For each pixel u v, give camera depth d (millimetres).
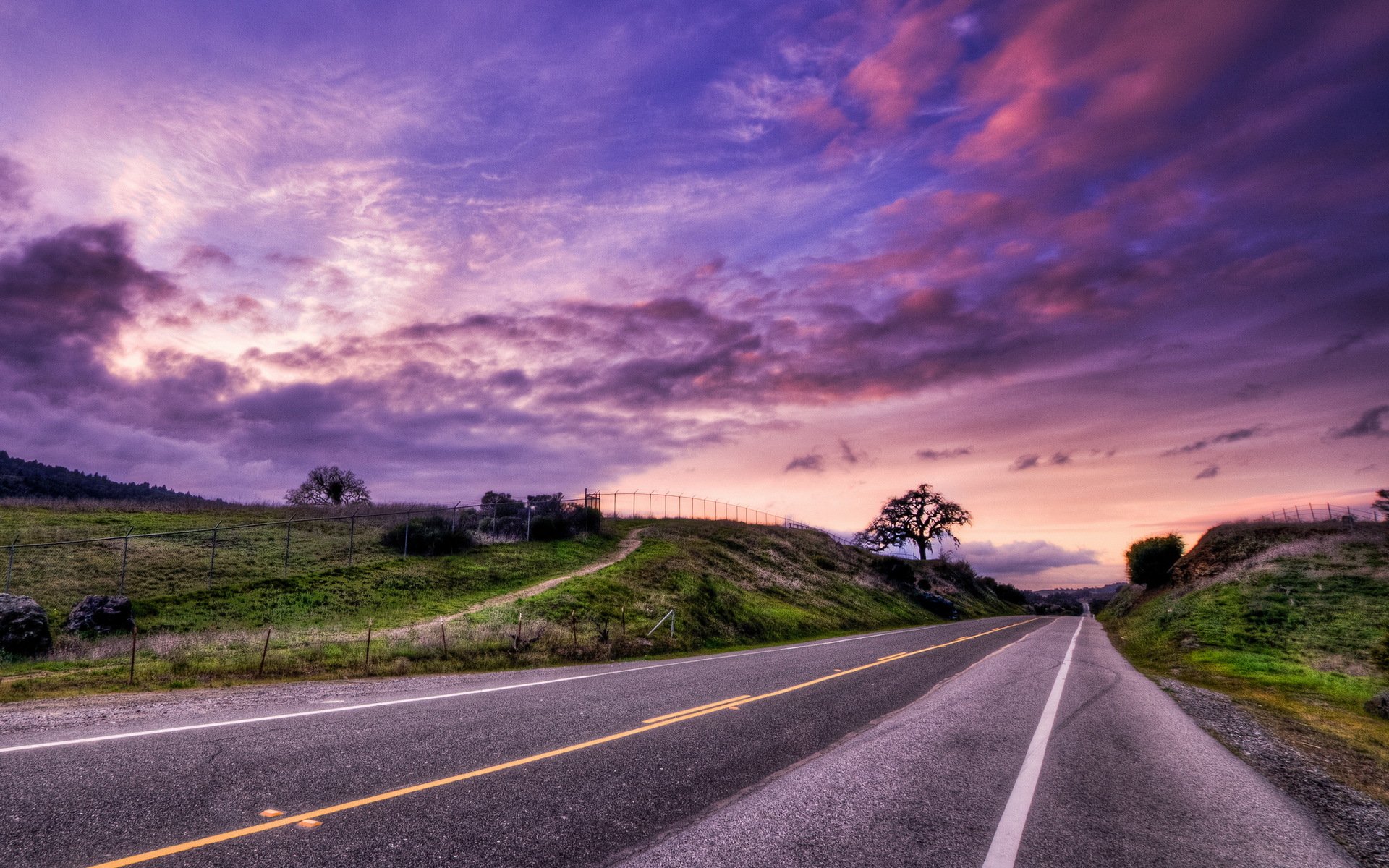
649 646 20891
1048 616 74500
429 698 10172
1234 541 45344
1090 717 10266
